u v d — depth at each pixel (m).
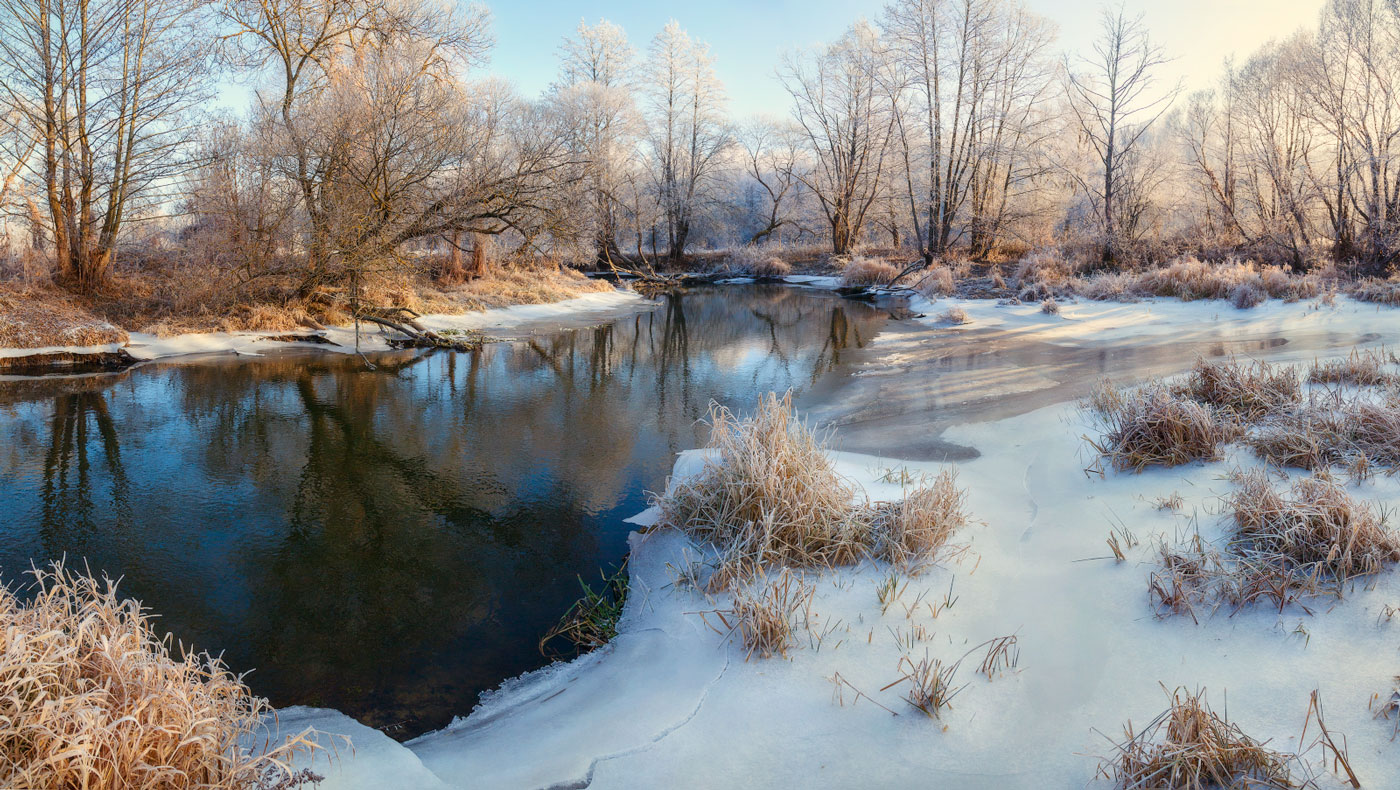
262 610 4.43
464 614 4.36
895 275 25.05
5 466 6.89
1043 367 9.91
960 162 26.86
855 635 3.51
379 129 13.21
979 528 4.61
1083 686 3.02
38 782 2.01
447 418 8.68
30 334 10.85
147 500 6.14
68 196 12.87
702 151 35.38
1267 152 18.59
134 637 2.60
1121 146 27.97
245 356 12.06
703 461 5.55
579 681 3.54
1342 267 15.91
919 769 2.67
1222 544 3.83
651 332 16.20
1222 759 2.40
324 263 13.30
